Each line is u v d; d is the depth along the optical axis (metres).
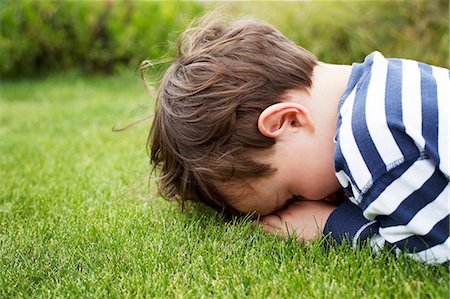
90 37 5.30
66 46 5.33
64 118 3.63
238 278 1.34
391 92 1.36
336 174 1.40
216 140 1.48
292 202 1.61
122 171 2.32
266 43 1.57
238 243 1.52
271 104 1.48
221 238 1.56
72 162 2.53
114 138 2.99
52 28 5.27
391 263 1.33
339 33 4.50
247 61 1.52
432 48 4.19
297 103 1.49
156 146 1.62
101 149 2.75
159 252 1.49
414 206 1.30
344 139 1.35
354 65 1.54
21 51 5.29
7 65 5.31
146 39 5.23
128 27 5.27
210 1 5.14
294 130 1.48
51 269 1.46
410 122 1.30
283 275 1.33
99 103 4.11
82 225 1.72
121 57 5.36
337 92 1.52
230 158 1.47
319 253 1.42
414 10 4.31
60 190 2.12
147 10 5.25
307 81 1.53
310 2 4.67
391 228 1.35
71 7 5.23
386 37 4.39
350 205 1.48
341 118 1.41
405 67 1.45
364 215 1.39
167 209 1.82
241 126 1.47
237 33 1.60
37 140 3.02
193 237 1.57
